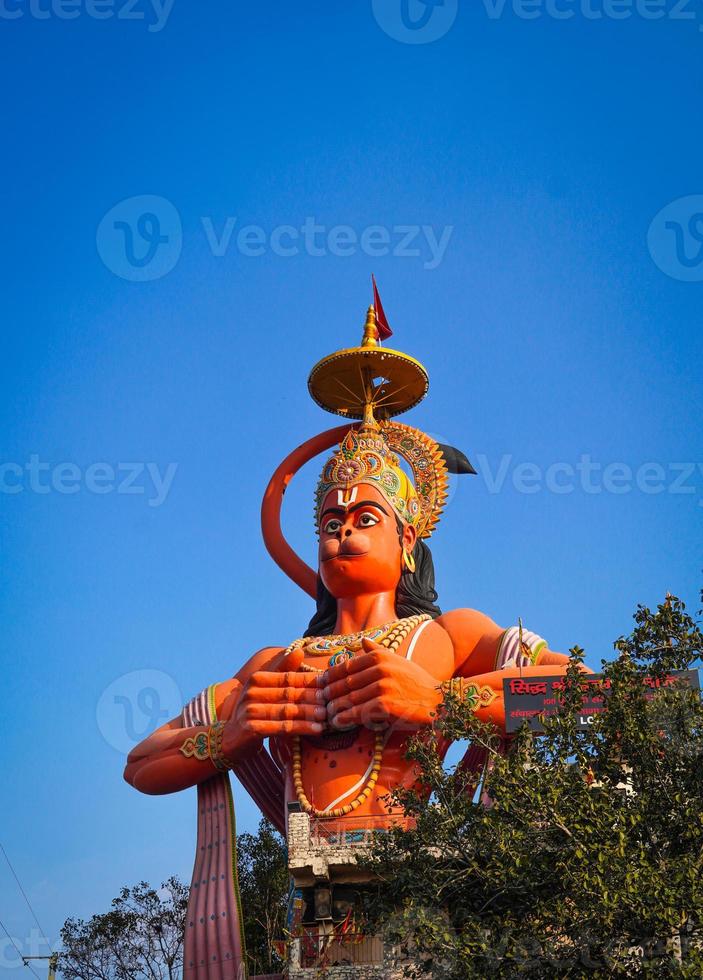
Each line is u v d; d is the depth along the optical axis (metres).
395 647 26.81
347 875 23.48
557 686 24.19
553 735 20.17
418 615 28.20
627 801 19.44
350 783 25.34
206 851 27.20
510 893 19.39
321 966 22.62
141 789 28.25
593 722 20.09
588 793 19.08
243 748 26.59
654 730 19.55
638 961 17.92
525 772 19.53
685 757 19.42
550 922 18.64
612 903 17.36
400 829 20.77
